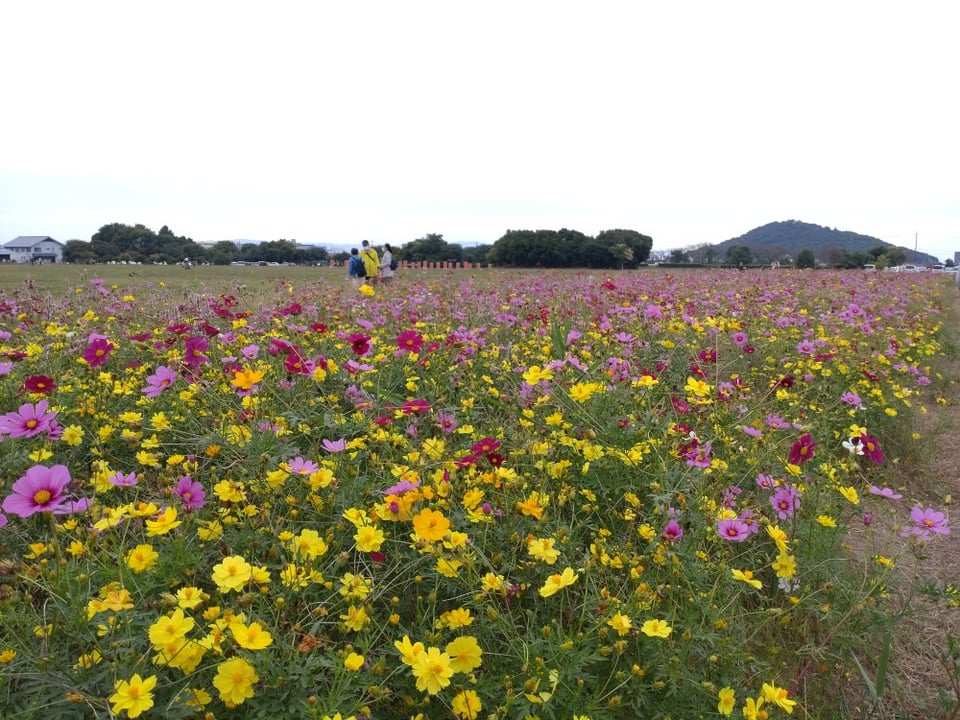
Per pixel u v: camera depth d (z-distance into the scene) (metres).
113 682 1.38
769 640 2.20
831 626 2.21
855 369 4.71
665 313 5.72
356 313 6.55
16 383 3.26
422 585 2.00
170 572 1.77
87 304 6.78
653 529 2.18
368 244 14.34
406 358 4.06
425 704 1.61
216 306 5.33
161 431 2.82
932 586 2.31
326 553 1.99
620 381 3.28
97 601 1.48
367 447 2.63
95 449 2.69
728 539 2.13
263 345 4.48
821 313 8.25
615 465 2.53
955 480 4.04
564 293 9.15
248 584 1.75
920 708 2.12
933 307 11.24
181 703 1.41
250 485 2.16
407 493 1.92
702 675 1.74
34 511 1.69
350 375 3.64
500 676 1.68
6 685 1.44
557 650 1.60
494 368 3.99
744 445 3.14
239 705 1.50
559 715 1.60
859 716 2.07
